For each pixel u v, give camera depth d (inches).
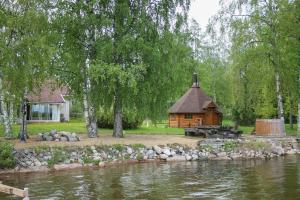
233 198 639.8
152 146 1130.0
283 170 920.9
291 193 674.8
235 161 1083.9
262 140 1289.4
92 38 1234.6
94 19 1184.8
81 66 1224.8
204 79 2819.9
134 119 1587.1
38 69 970.7
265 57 1478.8
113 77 1149.1
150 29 1210.0
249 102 1533.0
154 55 1191.6
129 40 1163.9
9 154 888.3
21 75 918.4
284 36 1485.0
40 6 1016.2
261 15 1510.8
